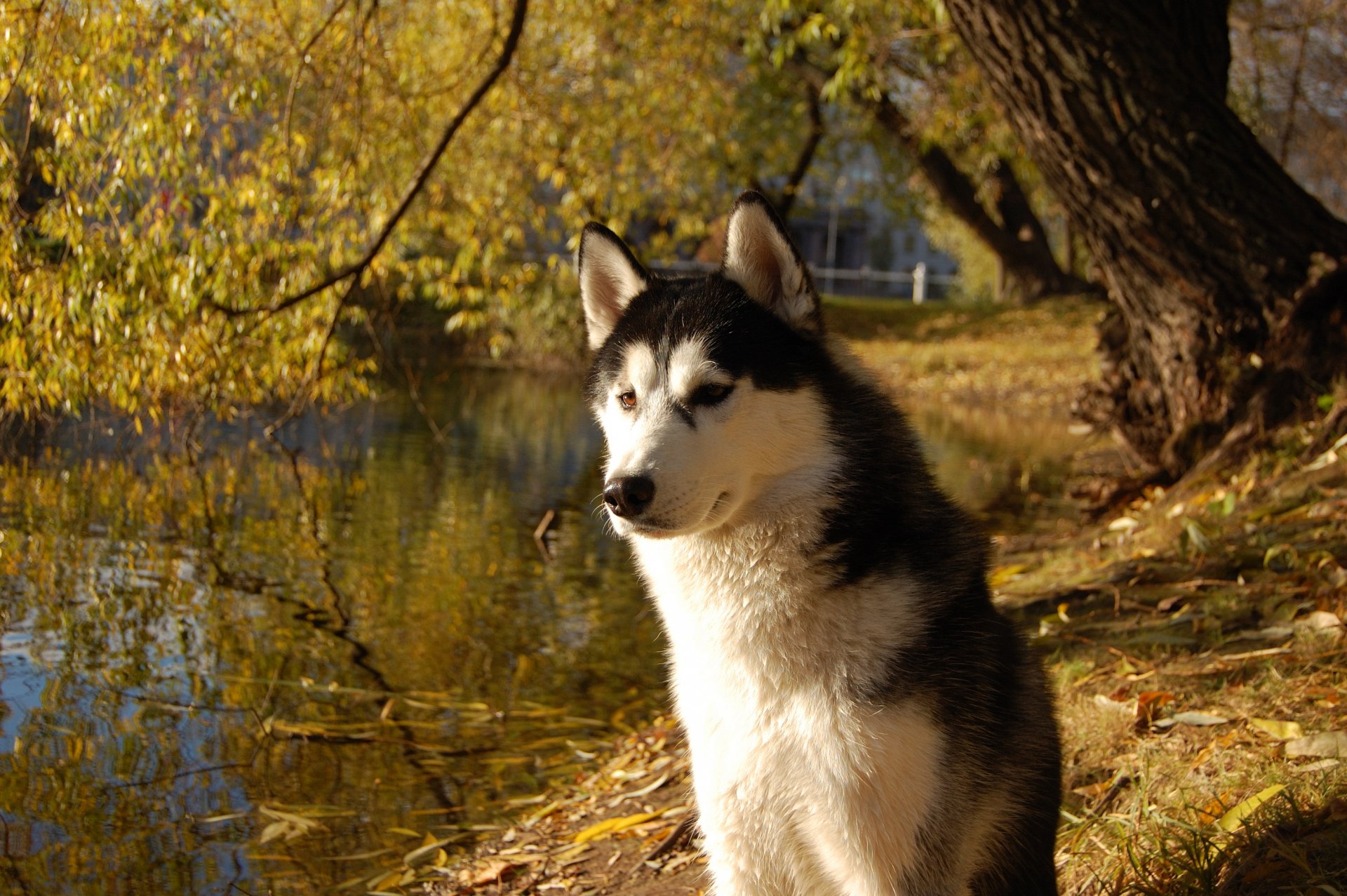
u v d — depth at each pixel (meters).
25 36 5.70
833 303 30.67
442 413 15.05
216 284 6.65
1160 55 6.28
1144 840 3.04
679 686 2.79
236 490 9.32
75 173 6.07
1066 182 6.72
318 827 4.12
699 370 2.65
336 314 7.29
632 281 3.18
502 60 7.58
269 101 7.13
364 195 7.72
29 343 5.91
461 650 6.11
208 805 4.23
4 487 8.38
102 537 7.60
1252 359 6.54
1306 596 4.45
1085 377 19.92
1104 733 3.71
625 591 7.28
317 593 6.90
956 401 19.95
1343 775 2.95
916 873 2.45
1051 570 5.92
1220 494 6.03
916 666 2.47
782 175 25.02
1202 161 6.35
